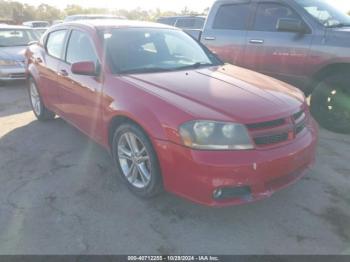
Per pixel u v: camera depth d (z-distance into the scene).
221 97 3.00
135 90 3.18
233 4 6.08
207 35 6.42
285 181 2.96
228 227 2.92
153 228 2.91
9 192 3.46
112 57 3.69
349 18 5.52
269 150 2.77
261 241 2.76
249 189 2.73
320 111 5.21
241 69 4.12
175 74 3.57
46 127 5.37
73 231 2.87
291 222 2.98
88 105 3.83
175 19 14.50
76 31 4.34
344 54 4.72
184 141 2.69
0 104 6.92
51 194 3.42
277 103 3.03
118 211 3.14
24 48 9.13
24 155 4.32
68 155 4.31
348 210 3.14
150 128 2.88
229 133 2.67
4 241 2.75
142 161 3.23
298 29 5.13
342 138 4.92
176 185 2.83
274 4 5.51
